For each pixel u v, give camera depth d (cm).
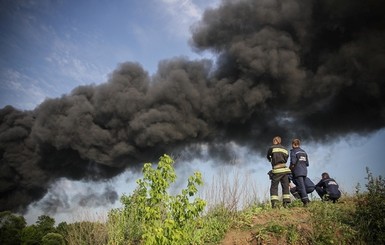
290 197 772
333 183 805
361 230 582
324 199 782
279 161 784
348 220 631
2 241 1717
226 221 700
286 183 777
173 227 494
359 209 628
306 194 769
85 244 741
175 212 527
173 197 534
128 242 719
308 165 809
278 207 763
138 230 733
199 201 534
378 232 566
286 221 647
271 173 790
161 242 470
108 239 738
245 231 654
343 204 741
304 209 716
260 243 595
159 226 492
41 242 1512
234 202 761
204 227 670
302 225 613
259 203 822
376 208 597
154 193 546
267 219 689
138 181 613
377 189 627
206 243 635
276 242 586
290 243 576
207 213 743
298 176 787
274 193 771
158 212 522
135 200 738
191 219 532
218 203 761
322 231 575
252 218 702
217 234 656
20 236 1738
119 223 751
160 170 560
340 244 557
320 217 614
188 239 553
